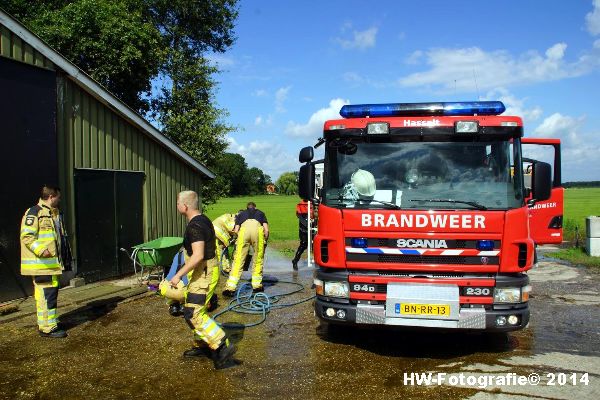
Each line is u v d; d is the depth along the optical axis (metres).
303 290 9.84
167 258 9.49
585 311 8.19
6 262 8.29
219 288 9.91
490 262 5.42
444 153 5.84
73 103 9.86
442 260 5.48
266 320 7.50
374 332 6.88
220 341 5.36
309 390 4.85
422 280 5.48
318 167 6.60
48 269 6.48
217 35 25.78
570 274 11.88
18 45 8.65
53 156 9.30
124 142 11.29
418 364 5.60
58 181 9.45
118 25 19.31
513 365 5.57
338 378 5.17
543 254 15.65
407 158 5.87
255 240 9.10
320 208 5.94
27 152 8.77
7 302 8.27
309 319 7.56
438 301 5.34
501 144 5.79
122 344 6.29
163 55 21.06
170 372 5.34
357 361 5.69
